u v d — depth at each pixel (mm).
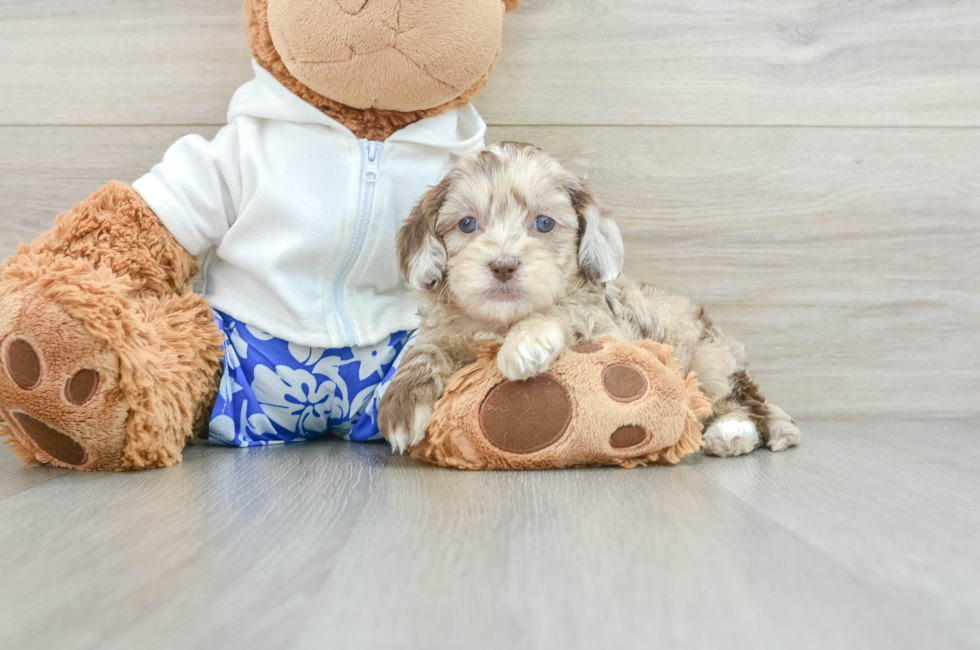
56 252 2023
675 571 1061
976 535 1258
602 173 2684
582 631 862
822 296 2771
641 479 1724
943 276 2793
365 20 1948
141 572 1059
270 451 2150
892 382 2812
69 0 2543
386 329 2287
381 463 1934
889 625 884
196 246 2207
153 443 1869
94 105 2582
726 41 2660
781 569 1072
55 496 1560
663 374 1854
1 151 2576
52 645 824
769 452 2152
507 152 2088
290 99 2188
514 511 1398
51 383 1761
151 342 1899
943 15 2693
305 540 1211
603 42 2637
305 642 830
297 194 2166
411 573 1050
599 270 2041
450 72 2074
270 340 2209
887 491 1597
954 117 2734
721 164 2703
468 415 1812
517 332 1843
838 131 2717
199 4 2564
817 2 2664
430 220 2064
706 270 2736
